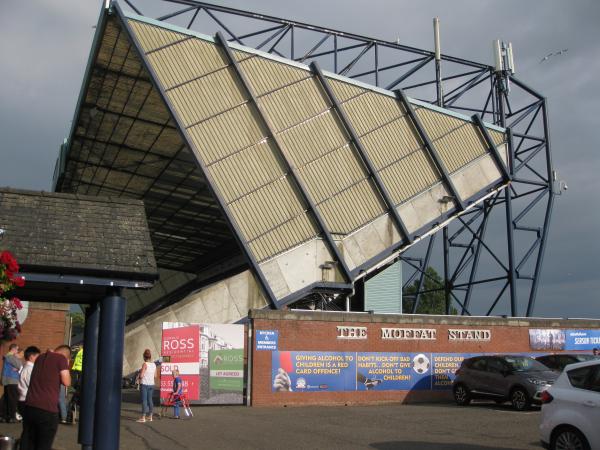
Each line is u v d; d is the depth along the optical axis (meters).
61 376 9.09
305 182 29.56
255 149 28.91
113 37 27.66
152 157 37.88
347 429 15.91
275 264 27.88
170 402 19.23
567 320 28.33
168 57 28.25
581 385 10.58
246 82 29.30
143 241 9.92
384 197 31.08
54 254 9.16
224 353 22.72
